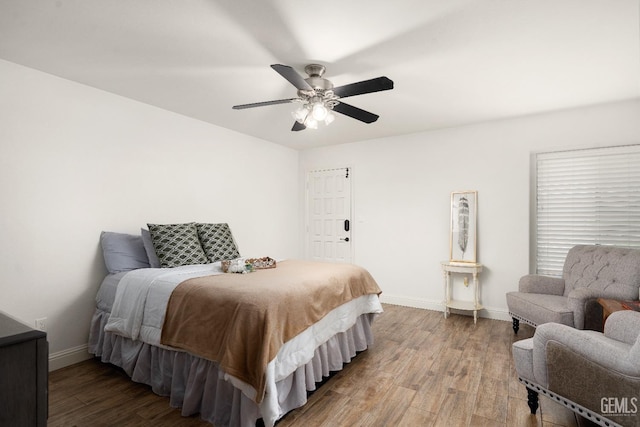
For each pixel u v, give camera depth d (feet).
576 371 5.25
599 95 9.71
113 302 8.23
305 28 6.18
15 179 7.64
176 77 8.43
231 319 5.87
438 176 13.62
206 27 6.17
